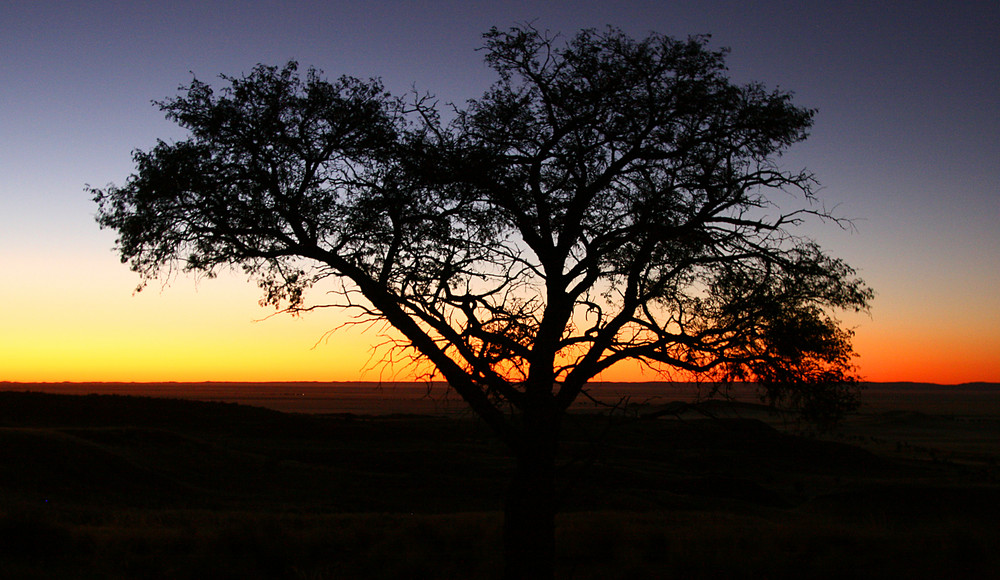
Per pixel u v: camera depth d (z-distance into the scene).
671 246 10.55
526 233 10.62
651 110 10.52
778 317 9.78
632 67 10.54
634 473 49.03
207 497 39.81
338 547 17.52
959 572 14.54
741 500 45.38
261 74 10.30
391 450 60.41
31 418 66.81
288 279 10.23
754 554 16.36
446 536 18.86
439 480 46.97
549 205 10.77
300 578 13.80
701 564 15.08
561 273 10.59
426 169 10.39
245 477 45.66
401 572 14.22
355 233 10.34
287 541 17.36
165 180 9.51
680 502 39.06
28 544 14.75
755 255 10.06
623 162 10.65
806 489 54.41
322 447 62.56
